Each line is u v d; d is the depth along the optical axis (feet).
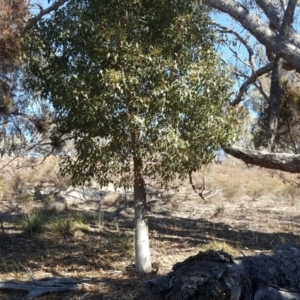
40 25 22.77
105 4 21.61
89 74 21.07
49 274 25.35
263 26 30.91
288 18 31.48
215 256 18.57
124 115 21.04
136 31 21.68
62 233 35.06
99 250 30.78
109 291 21.95
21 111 25.54
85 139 22.47
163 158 22.08
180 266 19.13
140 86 21.03
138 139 21.53
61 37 22.40
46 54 22.74
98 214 43.78
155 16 21.89
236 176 73.05
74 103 21.20
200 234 37.58
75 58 22.58
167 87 20.59
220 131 21.83
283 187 65.57
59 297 21.27
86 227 36.58
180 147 21.17
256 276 17.99
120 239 32.45
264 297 16.69
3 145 26.99
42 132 26.66
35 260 28.32
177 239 35.24
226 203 55.67
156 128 21.08
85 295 21.42
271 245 33.53
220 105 21.98
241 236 37.19
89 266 26.99
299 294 17.19
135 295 21.21
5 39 22.56
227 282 17.17
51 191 53.11
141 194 24.80
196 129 21.85
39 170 60.95
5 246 31.53
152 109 21.06
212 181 63.72
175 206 50.65
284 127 38.17
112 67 20.89
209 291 17.25
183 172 22.93
